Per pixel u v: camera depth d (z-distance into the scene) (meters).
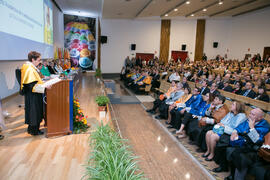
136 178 1.76
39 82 2.79
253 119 2.86
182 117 4.61
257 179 2.39
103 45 18.05
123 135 4.56
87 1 12.74
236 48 17.91
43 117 3.19
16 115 4.09
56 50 12.38
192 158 3.54
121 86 12.29
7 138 2.95
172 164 3.35
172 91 5.58
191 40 18.94
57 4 13.38
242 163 2.58
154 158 3.53
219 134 3.29
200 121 3.73
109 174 1.77
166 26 18.59
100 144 2.33
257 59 14.31
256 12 15.43
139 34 18.55
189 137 4.27
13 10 5.11
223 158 3.07
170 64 16.41
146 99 8.46
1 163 2.26
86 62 17.34
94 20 17.25
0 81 5.63
